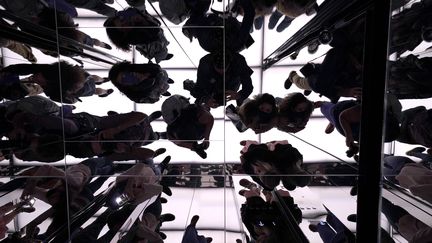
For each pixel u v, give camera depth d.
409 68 1.05
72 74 1.43
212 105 1.44
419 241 1.07
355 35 1.25
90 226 1.48
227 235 1.47
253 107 1.42
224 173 1.49
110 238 1.47
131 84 1.45
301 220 1.42
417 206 1.08
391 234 1.20
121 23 1.38
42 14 1.32
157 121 1.49
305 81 1.37
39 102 1.41
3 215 1.38
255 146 1.46
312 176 1.43
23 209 1.42
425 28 0.98
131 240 1.46
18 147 1.38
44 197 1.47
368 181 1.28
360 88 1.28
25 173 1.43
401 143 1.12
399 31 1.07
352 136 1.34
